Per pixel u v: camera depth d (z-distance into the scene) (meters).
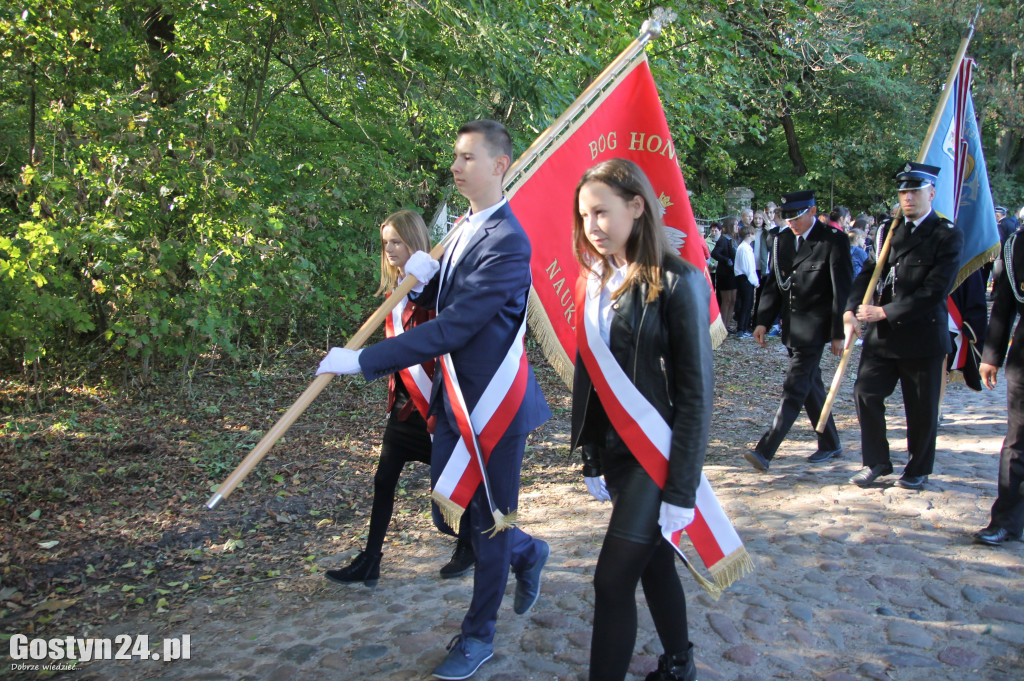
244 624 3.35
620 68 3.55
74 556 3.96
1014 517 3.85
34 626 3.37
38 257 5.84
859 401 4.80
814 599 3.33
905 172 4.51
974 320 5.17
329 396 7.03
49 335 6.25
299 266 7.20
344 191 8.07
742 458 5.55
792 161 26.58
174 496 4.77
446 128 8.69
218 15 7.70
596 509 4.61
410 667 2.94
